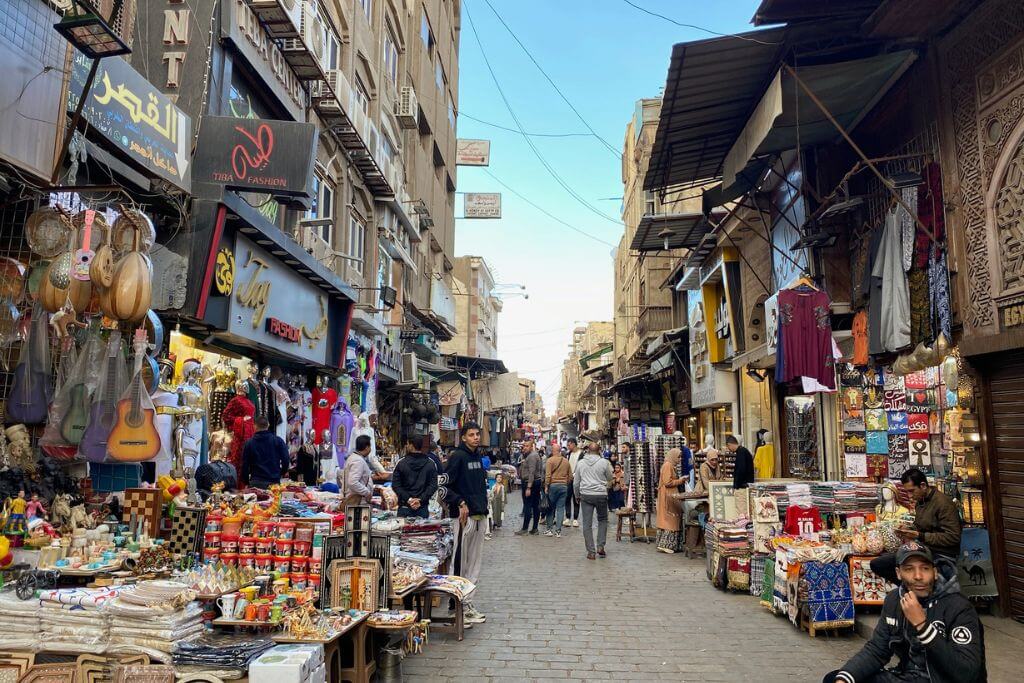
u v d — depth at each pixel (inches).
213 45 324.5
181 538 206.8
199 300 291.1
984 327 266.7
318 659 161.5
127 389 211.9
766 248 528.4
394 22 753.6
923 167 304.5
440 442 1013.2
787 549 274.5
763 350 510.9
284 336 400.2
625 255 1231.5
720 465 467.2
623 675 203.9
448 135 1187.9
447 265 1197.1
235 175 304.3
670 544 466.0
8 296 207.3
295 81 437.1
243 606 172.9
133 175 255.4
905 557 128.8
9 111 176.1
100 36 176.1
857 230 365.1
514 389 1290.6
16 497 188.2
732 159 387.2
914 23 282.2
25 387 205.5
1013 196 251.4
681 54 298.7
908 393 352.2
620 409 1227.9
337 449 481.4
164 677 150.8
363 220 623.8
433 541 276.2
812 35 303.6
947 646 120.7
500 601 305.7
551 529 571.2
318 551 200.7
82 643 156.2
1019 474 259.0
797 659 222.7
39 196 206.4
